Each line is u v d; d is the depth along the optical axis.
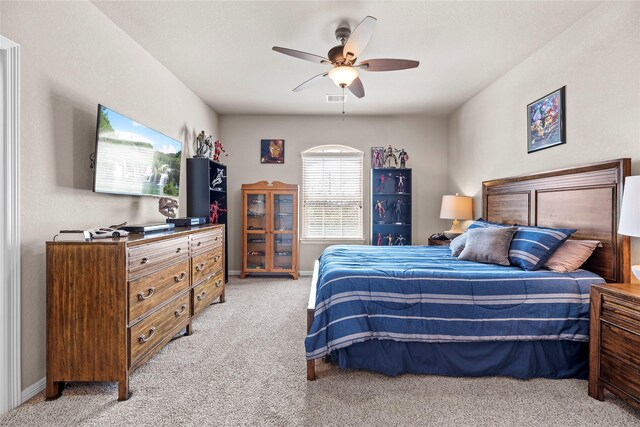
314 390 1.92
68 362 1.81
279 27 2.63
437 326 2.04
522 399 1.83
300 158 5.19
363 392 1.90
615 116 2.20
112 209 2.56
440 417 1.68
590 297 1.86
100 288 1.81
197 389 1.93
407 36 2.74
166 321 2.32
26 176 1.80
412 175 5.18
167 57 3.16
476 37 2.76
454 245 3.08
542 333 2.02
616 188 2.12
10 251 1.71
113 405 1.77
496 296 2.06
